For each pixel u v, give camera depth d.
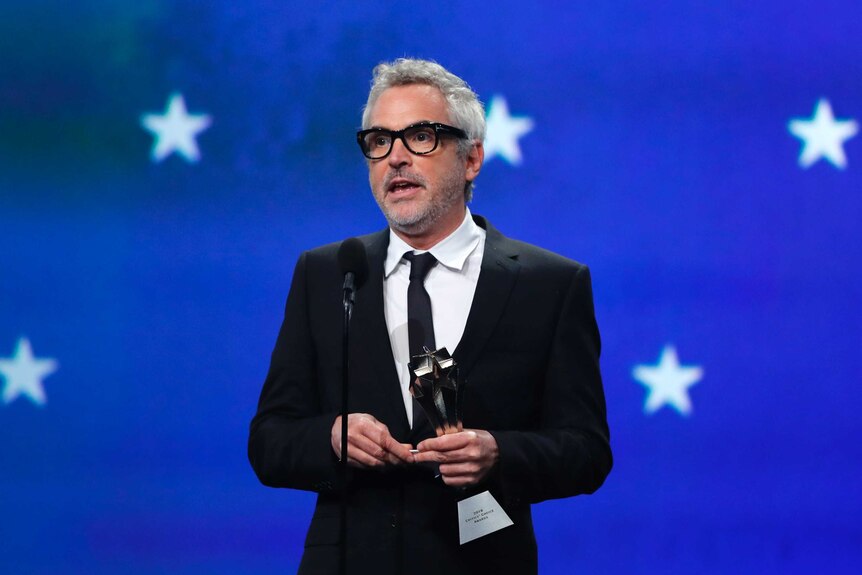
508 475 6.74
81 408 10.66
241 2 10.99
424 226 7.45
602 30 10.90
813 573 10.52
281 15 11.01
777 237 10.79
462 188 7.59
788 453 10.62
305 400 7.47
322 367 7.42
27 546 10.50
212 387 10.71
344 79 10.98
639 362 10.69
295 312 7.68
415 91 7.45
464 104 7.61
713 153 10.84
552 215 10.80
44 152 10.87
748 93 10.87
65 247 10.80
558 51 10.90
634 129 10.84
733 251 10.78
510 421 7.23
